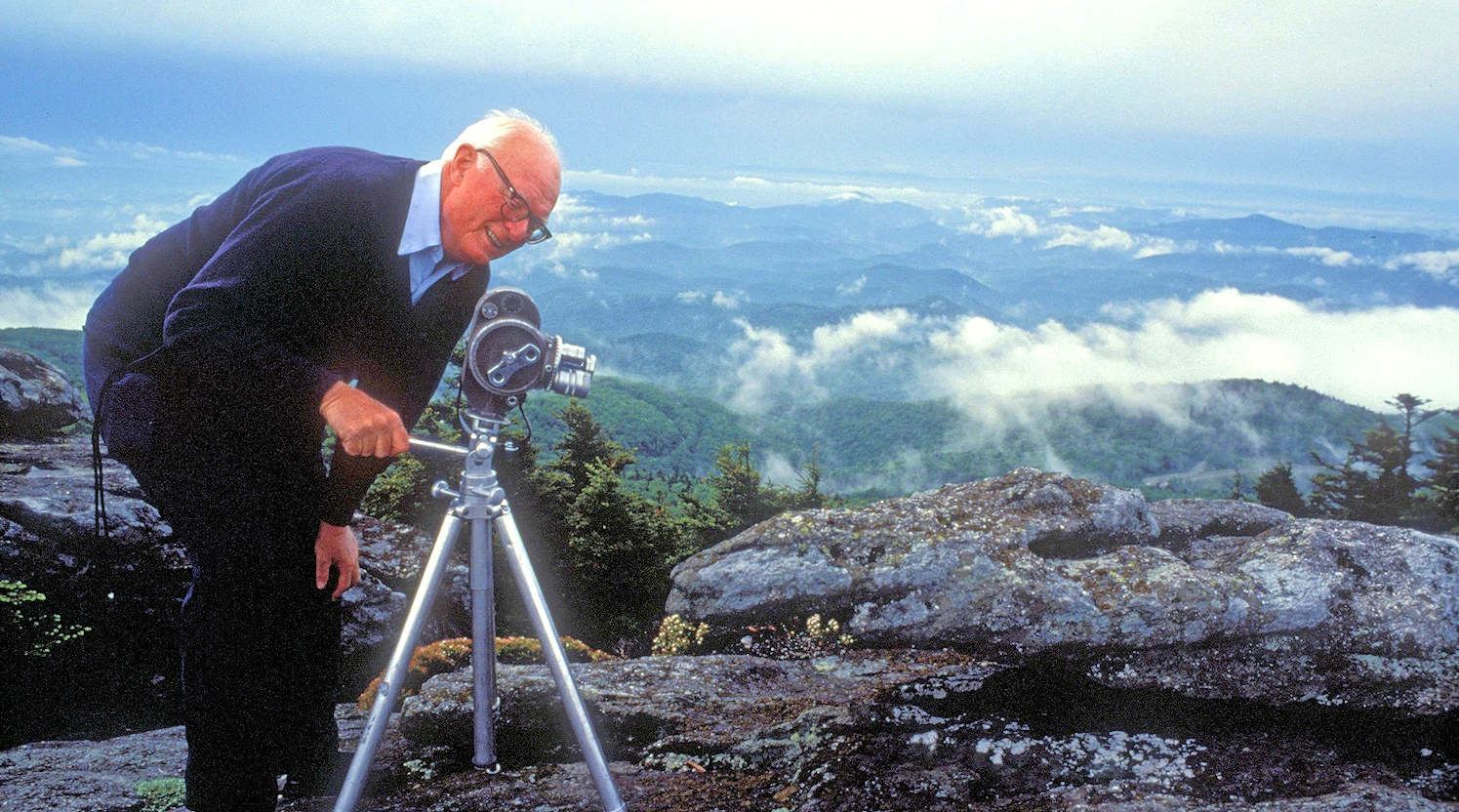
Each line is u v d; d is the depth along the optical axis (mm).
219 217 2555
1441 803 2998
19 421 13680
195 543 2490
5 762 3924
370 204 2387
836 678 4629
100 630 9664
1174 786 3432
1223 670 4324
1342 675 4207
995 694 4191
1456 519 84438
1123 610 4590
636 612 32406
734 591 5254
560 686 2484
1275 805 3020
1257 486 99438
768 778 3500
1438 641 4344
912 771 3469
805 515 5574
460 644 6441
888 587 5047
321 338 2498
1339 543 4801
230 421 2367
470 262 2535
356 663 11633
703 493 45250
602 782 2480
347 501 2613
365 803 3252
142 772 3758
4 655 9023
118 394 2467
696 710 4043
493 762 3098
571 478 34062
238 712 2609
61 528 9781
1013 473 5793
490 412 2432
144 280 2602
